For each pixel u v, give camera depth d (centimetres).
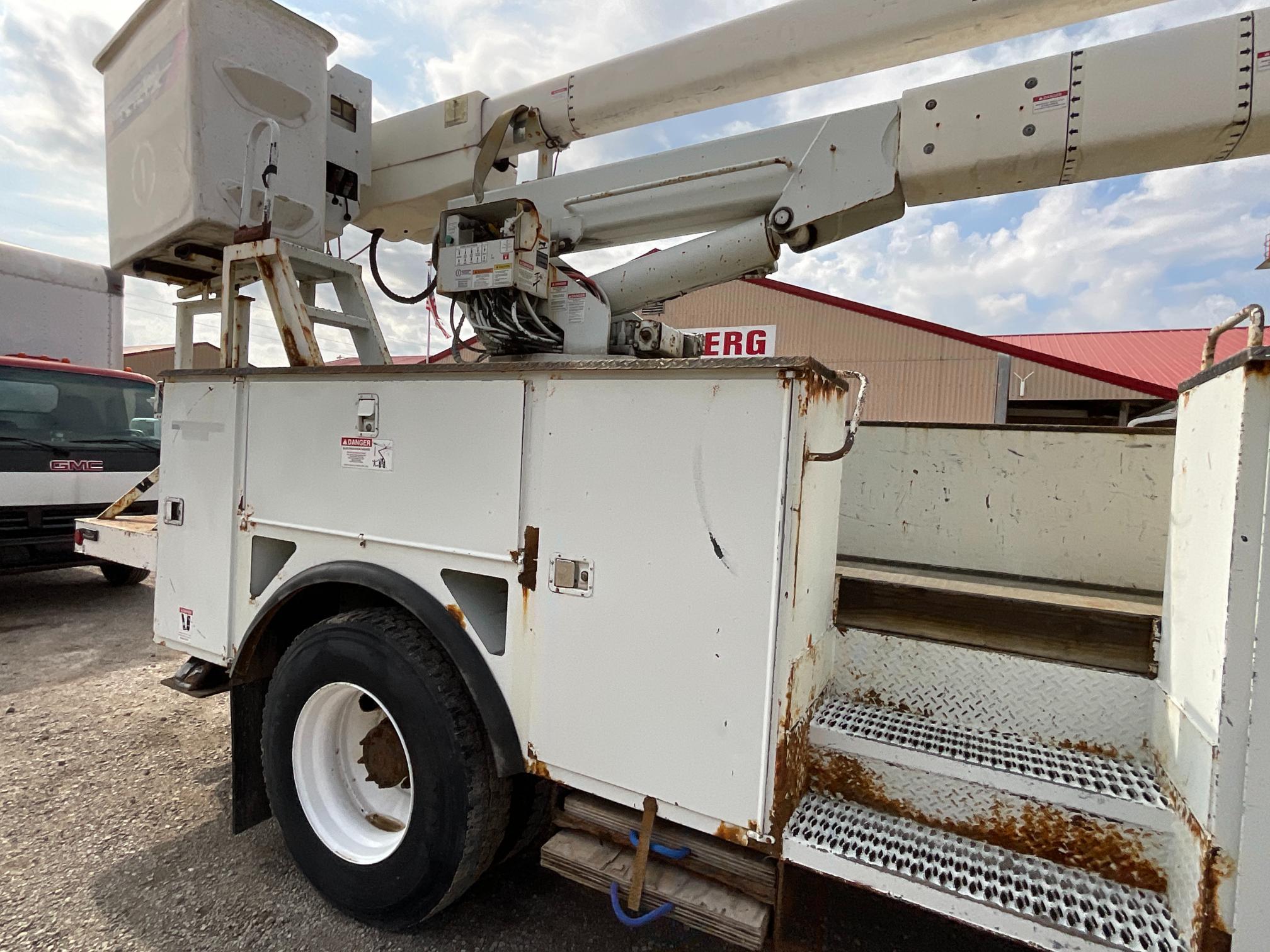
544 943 207
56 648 477
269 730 223
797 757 158
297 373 220
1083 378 1327
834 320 1497
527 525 177
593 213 275
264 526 231
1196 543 138
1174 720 143
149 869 237
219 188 273
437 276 255
